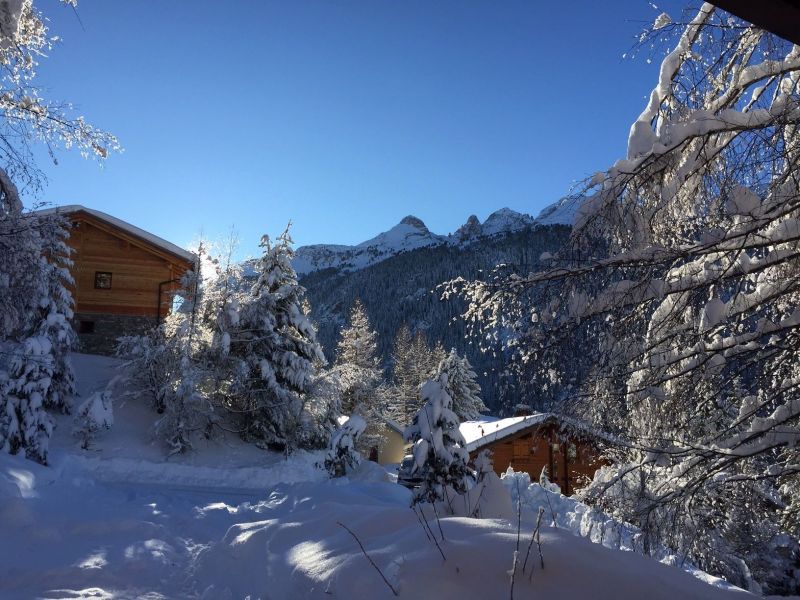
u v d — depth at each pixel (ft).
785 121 16.29
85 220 90.33
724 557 25.81
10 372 49.11
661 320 20.17
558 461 78.28
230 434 71.51
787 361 18.99
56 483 36.11
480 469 22.57
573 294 19.35
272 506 31.71
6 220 38.37
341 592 12.03
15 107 31.37
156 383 69.62
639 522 21.81
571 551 12.20
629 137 18.93
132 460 58.85
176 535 24.80
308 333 77.56
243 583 17.10
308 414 72.79
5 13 26.07
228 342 69.21
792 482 22.89
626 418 21.48
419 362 230.89
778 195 17.52
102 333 89.30
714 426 21.67
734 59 19.80
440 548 12.00
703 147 17.44
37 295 61.87
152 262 92.48
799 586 34.42
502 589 10.62
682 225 19.24
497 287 19.83
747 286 19.03
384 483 37.99
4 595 15.85
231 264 74.13
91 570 18.11
